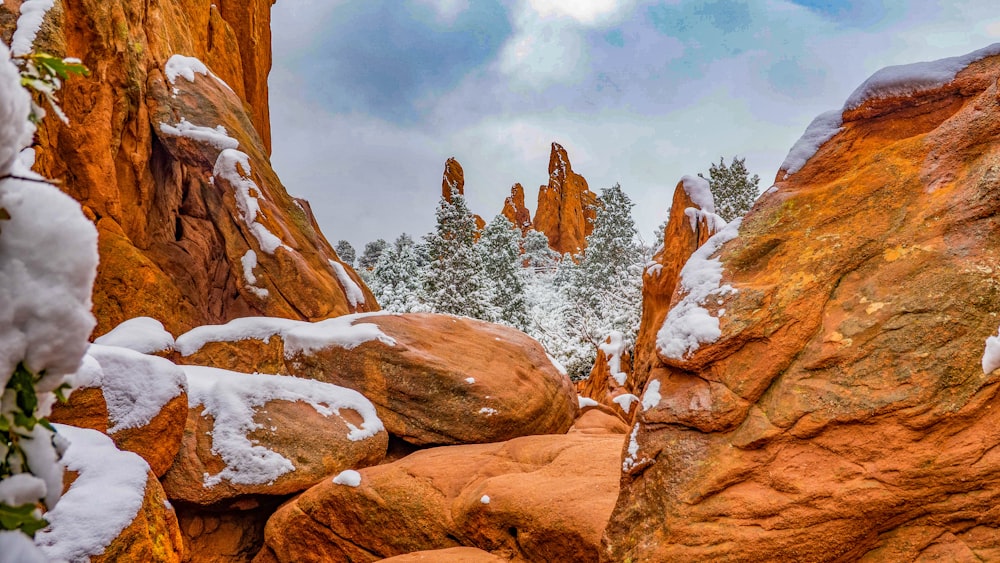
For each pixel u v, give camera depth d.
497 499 7.94
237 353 12.44
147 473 7.10
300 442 10.37
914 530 4.75
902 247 5.47
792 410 5.28
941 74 6.29
